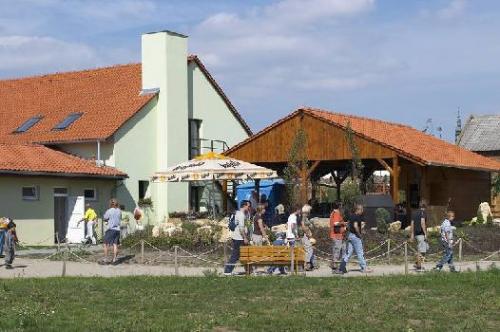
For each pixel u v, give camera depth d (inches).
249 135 1955.0
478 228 1347.2
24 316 524.1
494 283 708.0
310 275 823.1
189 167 1291.8
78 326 496.4
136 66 1836.9
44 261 1026.1
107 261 984.3
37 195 1407.5
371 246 1064.8
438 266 885.2
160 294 642.2
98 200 1540.4
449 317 541.0
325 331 489.7
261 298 624.7
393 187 1368.1
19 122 1776.6
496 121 2610.7
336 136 1428.4
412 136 1637.6
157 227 1152.2
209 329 492.1
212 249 1055.0
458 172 1588.3
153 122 1704.0
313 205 1626.5
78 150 1641.2
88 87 1818.4
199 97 1835.6
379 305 585.0
